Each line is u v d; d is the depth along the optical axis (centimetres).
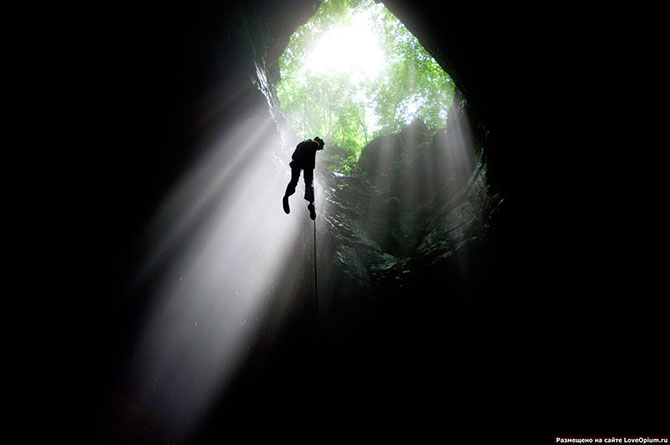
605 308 689
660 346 603
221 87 684
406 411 845
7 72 345
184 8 612
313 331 779
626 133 607
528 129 846
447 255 1062
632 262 640
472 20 788
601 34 560
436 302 994
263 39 1073
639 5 487
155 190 491
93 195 411
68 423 345
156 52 536
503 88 855
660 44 494
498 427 764
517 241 895
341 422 775
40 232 352
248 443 562
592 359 699
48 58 385
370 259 1155
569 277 757
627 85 570
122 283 429
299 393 691
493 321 881
